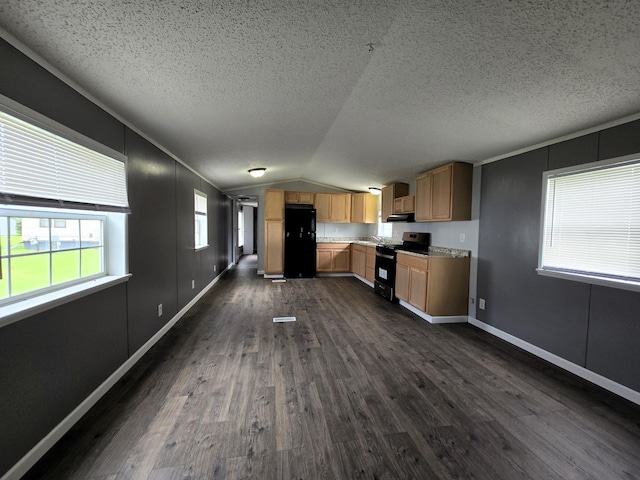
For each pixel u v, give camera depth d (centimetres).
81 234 193
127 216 226
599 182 222
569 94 179
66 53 139
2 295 137
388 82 190
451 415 181
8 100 123
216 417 175
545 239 265
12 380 129
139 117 222
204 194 486
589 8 112
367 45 149
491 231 326
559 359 249
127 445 152
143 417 174
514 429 170
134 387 207
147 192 264
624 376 204
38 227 158
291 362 249
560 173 249
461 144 291
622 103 184
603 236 220
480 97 197
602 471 141
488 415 182
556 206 255
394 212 523
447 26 131
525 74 163
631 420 179
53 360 152
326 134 321
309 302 442
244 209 1100
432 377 228
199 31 130
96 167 187
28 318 137
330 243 659
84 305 178
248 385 212
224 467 139
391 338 306
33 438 139
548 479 136
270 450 150
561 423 175
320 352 269
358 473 137
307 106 234
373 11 123
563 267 249
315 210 642
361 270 601
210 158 377
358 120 265
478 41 140
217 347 277
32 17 114
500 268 313
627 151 202
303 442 157
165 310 310
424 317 371
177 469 137
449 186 356
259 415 178
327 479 134
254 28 131
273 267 638
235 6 116
